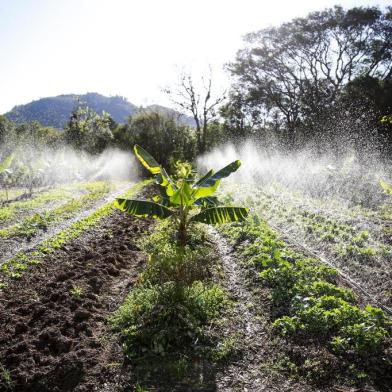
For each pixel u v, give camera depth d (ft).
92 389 16.70
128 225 46.60
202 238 34.24
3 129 133.90
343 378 16.61
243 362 18.60
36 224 41.98
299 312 20.81
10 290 25.16
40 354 18.34
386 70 127.03
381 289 24.26
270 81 140.87
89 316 22.20
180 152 128.47
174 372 17.83
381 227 37.37
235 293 25.62
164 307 21.74
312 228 37.32
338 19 120.26
